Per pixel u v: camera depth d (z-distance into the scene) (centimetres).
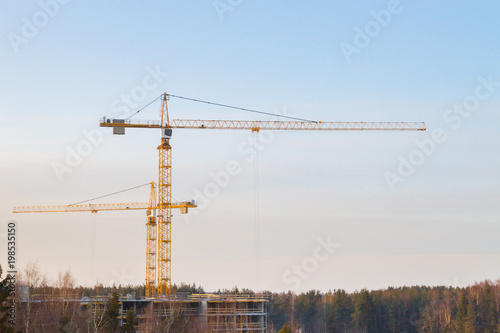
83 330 13775
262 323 19512
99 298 17075
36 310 14438
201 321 18450
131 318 14762
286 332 14062
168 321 15850
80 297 17550
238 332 18450
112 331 14100
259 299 19625
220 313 19175
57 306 14875
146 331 15562
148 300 18538
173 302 18025
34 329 13275
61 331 12950
